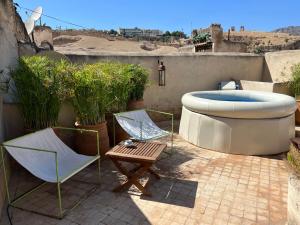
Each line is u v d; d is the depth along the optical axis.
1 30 4.60
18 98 4.52
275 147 5.26
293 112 5.59
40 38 10.86
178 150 5.55
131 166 4.80
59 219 3.27
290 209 2.83
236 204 3.60
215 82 8.88
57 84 4.37
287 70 8.51
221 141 5.37
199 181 4.23
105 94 4.86
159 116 8.29
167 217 3.32
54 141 4.03
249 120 5.18
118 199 3.72
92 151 4.78
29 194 3.83
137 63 7.81
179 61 8.28
